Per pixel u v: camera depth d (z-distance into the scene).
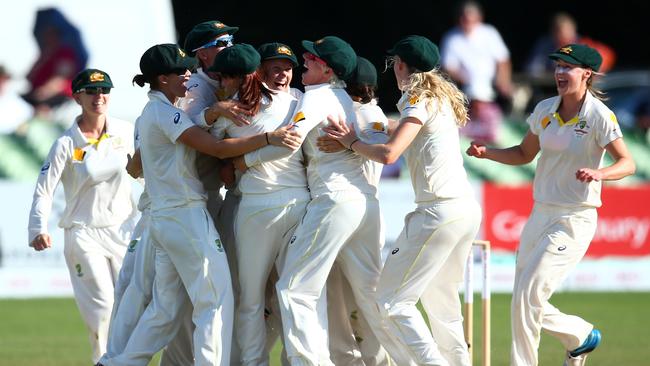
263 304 23.16
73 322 37.78
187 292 22.86
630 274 46.66
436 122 22.53
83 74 26.19
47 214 26.12
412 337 22.45
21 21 48.66
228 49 22.23
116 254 26.75
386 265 22.89
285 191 22.75
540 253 24.34
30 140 44.22
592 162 24.34
